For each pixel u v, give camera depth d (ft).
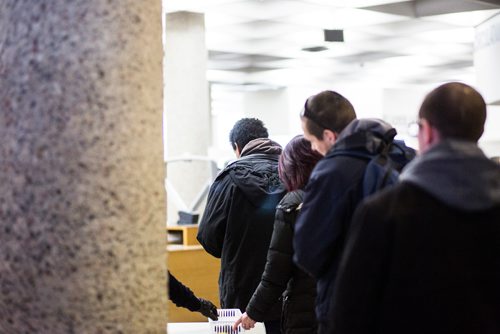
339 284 4.93
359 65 45.70
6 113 4.71
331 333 4.99
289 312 8.22
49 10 4.58
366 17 32.01
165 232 4.81
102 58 4.51
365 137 6.40
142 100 4.65
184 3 29.09
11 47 4.73
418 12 31.53
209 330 9.12
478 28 32.24
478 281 4.71
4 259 4.68
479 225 4.71
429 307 4.72
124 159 4.55
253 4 29.53
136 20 4.63
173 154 30.60
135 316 4.59
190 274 18.12
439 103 5.06
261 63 44.11
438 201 4.75
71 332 4.49
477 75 32.04
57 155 4.49
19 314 4.66
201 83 30.68
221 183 11.29
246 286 10.96
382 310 4.85
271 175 11.02
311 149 8.29
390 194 4.88
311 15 31.65
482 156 4.85
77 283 4.46
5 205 4.68
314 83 52.03
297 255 6.32
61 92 4.50
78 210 4.46
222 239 11.36
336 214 6.17
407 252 4.74
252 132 12.13
